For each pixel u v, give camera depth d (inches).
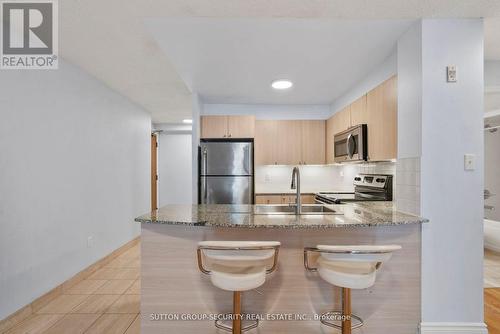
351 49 96.7
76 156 114.5
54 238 101.3
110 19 76.9
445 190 78.7
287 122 177.6
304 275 78.1
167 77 125.4
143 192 186.7
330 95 155.8
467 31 78.5
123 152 157.6
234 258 65.3
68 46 94.0
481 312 78.2
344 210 92.0
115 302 99.6
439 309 78.2
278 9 72.2
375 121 109.0
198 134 154.1
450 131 78.8
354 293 78.7
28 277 89.3
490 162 161.6
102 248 135.2
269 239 77.9
